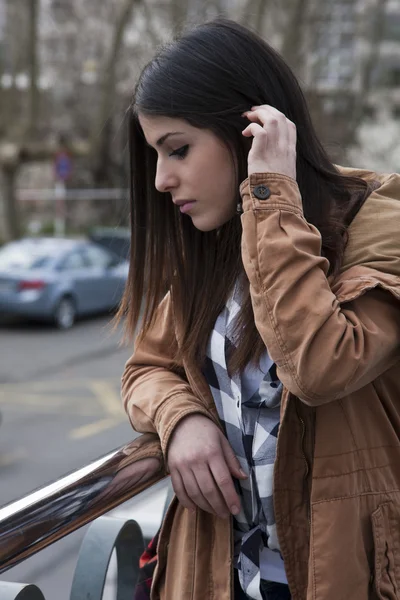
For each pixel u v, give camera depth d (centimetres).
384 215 136
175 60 137
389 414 137
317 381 123
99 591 146
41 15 2908
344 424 131
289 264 126
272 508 139
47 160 2295
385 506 132
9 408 968
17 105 2577
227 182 139
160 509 212
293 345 124
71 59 3025
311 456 133
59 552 292
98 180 2975
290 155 134
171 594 148
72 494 124
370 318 128
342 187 143
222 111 136
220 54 137
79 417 923
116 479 133
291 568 134
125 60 2267
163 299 165
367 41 2564
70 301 1606
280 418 138
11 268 1577
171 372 159
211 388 146
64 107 3127
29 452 768
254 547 142
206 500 137
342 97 2580
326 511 129
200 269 153
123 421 908
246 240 131
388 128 3094
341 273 133
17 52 2361
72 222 2933
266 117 134
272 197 131
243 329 140
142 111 138
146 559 165
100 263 1695
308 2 2142
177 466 138
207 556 144
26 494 120
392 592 130
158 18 2188
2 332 1552
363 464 132
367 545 131
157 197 157
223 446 140
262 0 1991
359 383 129
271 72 142
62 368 1226
